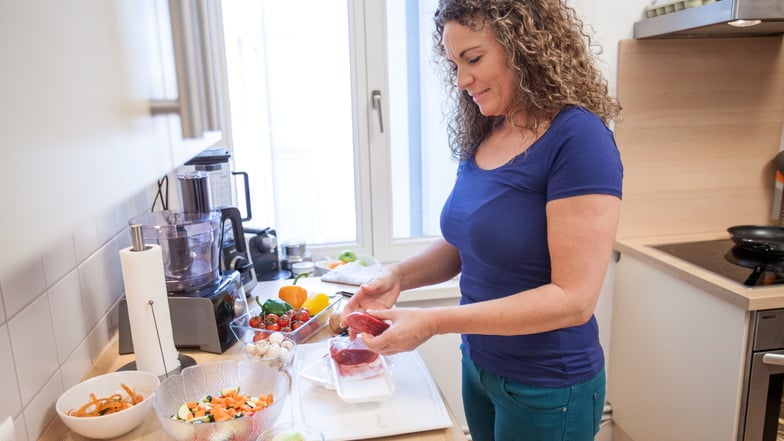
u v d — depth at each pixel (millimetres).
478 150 1176
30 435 891
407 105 2016
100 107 375
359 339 1137
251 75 1931
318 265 1837
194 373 1004
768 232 1856
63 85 329
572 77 979
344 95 1985
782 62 2055
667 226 2119
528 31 950
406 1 1931
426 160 2070
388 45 1958
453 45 1014
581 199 907
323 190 2061
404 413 962
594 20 1941
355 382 1036
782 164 2055
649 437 1942
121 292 1364
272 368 1012
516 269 1022
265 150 1996
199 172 1494
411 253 2121
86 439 915
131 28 427
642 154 2051
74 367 1065
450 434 918
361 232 2084
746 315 1482
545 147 961
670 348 1792
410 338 951
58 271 1013
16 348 860
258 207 2041
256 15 1881
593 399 1083
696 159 2088
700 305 1644
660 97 2018
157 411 871
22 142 295
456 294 2051
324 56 1946
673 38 1977
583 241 902
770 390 1534
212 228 1266
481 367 1131
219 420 857
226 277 1313
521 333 935
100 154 375
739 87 2053
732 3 1519
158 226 1213
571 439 1078
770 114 2098
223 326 1211
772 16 1523
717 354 1592
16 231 293
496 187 1024
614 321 2111
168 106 511
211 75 581
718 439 1619
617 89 1995
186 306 1182
